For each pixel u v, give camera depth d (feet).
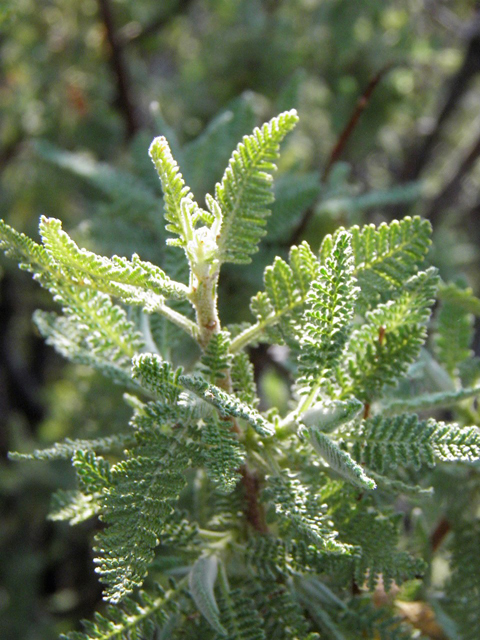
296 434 0.67
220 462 0.61
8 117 2.02
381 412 0.71
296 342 0.70
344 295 0.63
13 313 2.62
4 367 2.65
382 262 0.69
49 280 0.67
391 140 2.48
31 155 1.97
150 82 2.26
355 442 0.66
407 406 0.71
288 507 0.63
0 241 0.64
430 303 0.69
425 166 2.30
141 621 0.69
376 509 0.74
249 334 0.69
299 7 2.06
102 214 1.16
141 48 2.22
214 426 0.63
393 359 0.68
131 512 0.61
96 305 0.70
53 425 1.73
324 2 1.95
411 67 2.11
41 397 2.51
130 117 1.84
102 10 1.72
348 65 2.01
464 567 0.82
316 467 0.70
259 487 0.72
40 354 2.90
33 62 1.97
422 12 2.19
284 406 1.35
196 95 1.95
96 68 2.00
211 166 1.21
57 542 2.31
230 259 0.65
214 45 1.97
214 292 0.65
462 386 0.85
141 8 2.10
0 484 2.24
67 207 1.98
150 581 1.02
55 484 2.18
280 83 1.92
